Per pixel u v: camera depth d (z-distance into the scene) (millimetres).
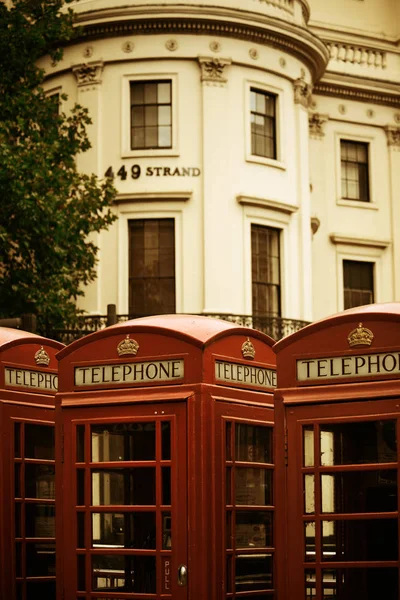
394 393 10289
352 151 41812
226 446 11789
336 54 41094
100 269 35156
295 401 10828
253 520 12125
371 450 10383
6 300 26797
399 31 44375
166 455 11672
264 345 12680
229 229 35156
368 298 41750
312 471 10672
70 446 12180
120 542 11719
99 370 12211
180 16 34625
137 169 35219
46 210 26047
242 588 11875
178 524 11461
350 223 41375
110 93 35562
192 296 34844
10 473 13695
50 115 28688
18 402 13930
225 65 35344
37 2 29250
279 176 36594
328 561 10492
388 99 42031
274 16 35531
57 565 12039
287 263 36531
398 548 10062
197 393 11586
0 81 28453
